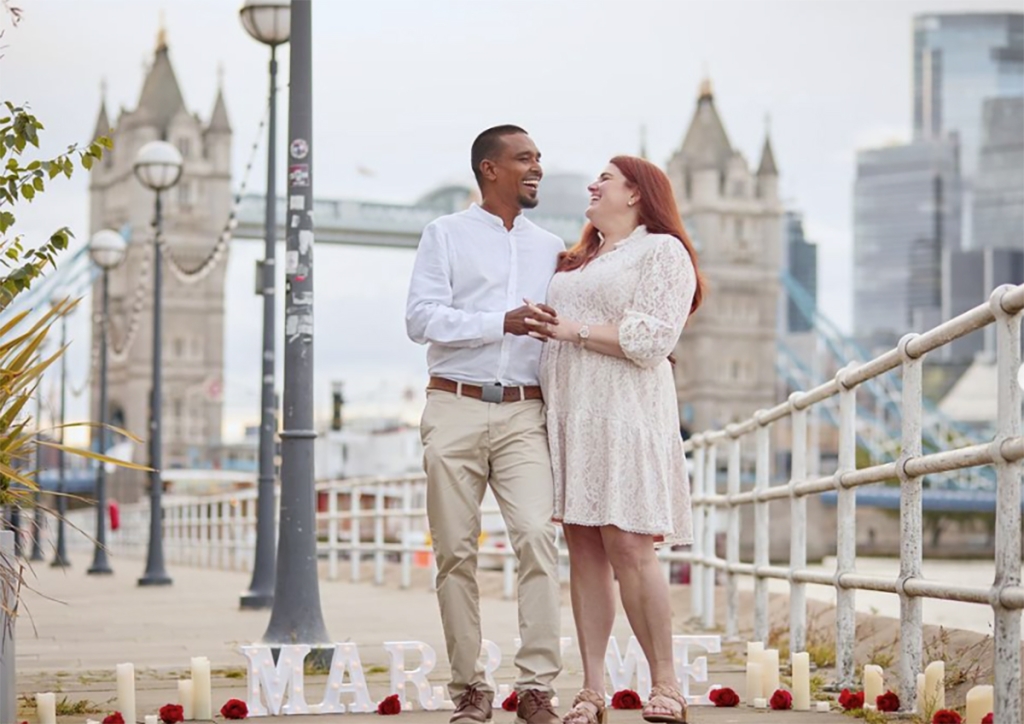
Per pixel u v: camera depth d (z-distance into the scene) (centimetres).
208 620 1245
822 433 10512
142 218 13925
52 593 1811
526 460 485
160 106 14188
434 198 12331
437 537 492
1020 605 433
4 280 517
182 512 3356
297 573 805
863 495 6894
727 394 14350
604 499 479
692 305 501
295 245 805
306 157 808
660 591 486
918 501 541
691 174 14725
